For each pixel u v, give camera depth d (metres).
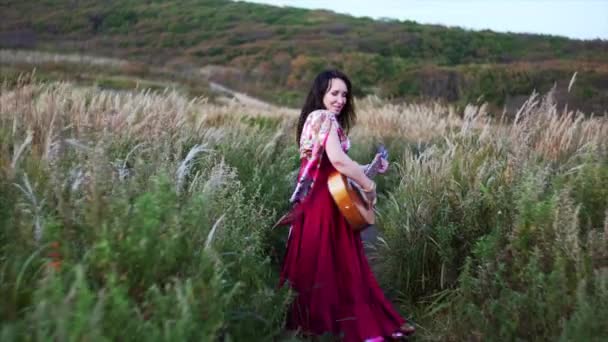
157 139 4.24
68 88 6.95
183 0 93.94
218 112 11.45
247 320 2.86
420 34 58.38
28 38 63.03
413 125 10.90
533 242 3.17
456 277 3.87
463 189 4.24
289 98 38.97
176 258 2.45
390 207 4.89
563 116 5.49
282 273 3.50
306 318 3.31
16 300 2.16
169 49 65.19
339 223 3.38
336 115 3.46
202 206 2.77
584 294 2.61
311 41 63.97
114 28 75.12
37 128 5.01
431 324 3.58
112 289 2.06
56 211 2.87
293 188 5.16
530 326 2.89
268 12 89.50
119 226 2.40
